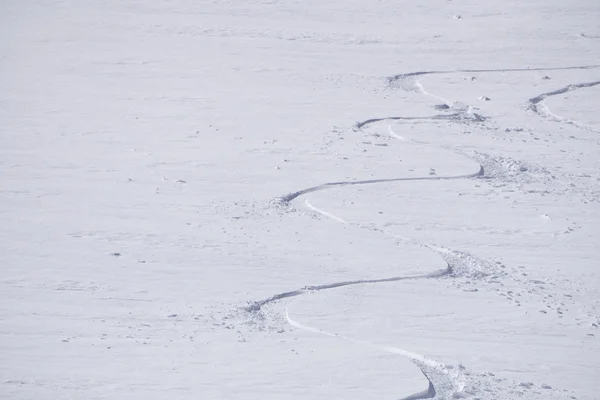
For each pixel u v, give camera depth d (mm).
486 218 46312
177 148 59094
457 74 86062
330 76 84125
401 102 74188
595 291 36781
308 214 46562
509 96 76812
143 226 43844
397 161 56750
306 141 61125
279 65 88500
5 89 76438
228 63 89062
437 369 28594
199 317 32594
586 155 59500
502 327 32406
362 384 26812
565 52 97125
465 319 33094
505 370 28328
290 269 38219
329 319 32688
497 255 41000
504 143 62094
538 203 49281
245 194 49531
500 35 104812
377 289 36156
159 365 28000
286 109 70688
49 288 35219
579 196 50844
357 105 72625
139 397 25453
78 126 64750
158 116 68125
